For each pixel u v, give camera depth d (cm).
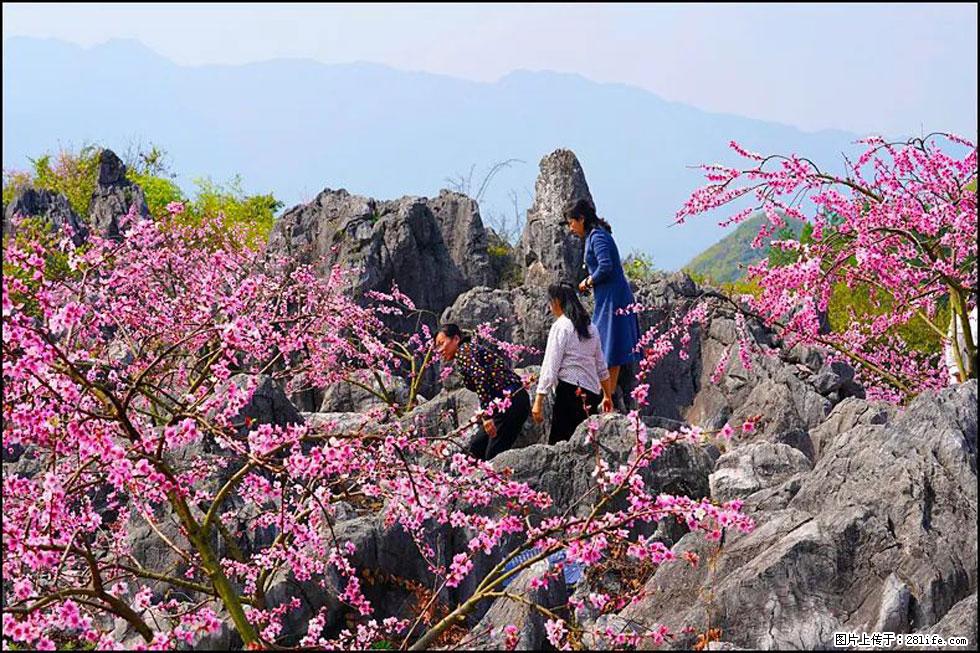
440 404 1229
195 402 709
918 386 1170
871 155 976
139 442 629
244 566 777
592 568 787
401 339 1842
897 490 711
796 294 1023
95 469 778
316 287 1425
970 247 944
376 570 826
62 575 753
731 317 1579
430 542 845
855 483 741
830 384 1353
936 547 665
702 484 966
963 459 714
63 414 628
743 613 654
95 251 868
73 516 737
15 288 627
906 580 655
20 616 655
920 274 977
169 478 634
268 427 642
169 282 1161
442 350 1077
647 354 1166
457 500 890
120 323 978
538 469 978
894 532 687
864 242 980
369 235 1925
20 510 690
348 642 757
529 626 668
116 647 600
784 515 718
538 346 1750
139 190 2833
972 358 955
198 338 805
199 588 752
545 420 1269
